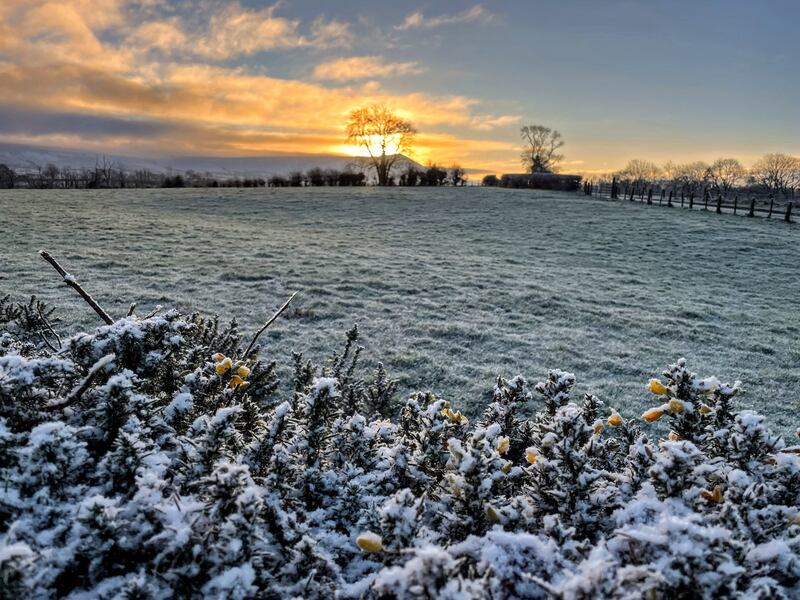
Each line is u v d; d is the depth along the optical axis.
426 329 9.57
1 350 2.54
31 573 1.22
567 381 2.65
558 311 11.42
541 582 1.15
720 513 1.53
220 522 1.35
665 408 2.18
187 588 1.23
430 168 64.12
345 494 1.83
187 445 1.75
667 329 10.34
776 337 10.26
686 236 23.95
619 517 1.54
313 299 11.36
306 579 1.42
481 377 7.34
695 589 1.11
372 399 4.07
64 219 21.84
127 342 2.11
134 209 28.86
